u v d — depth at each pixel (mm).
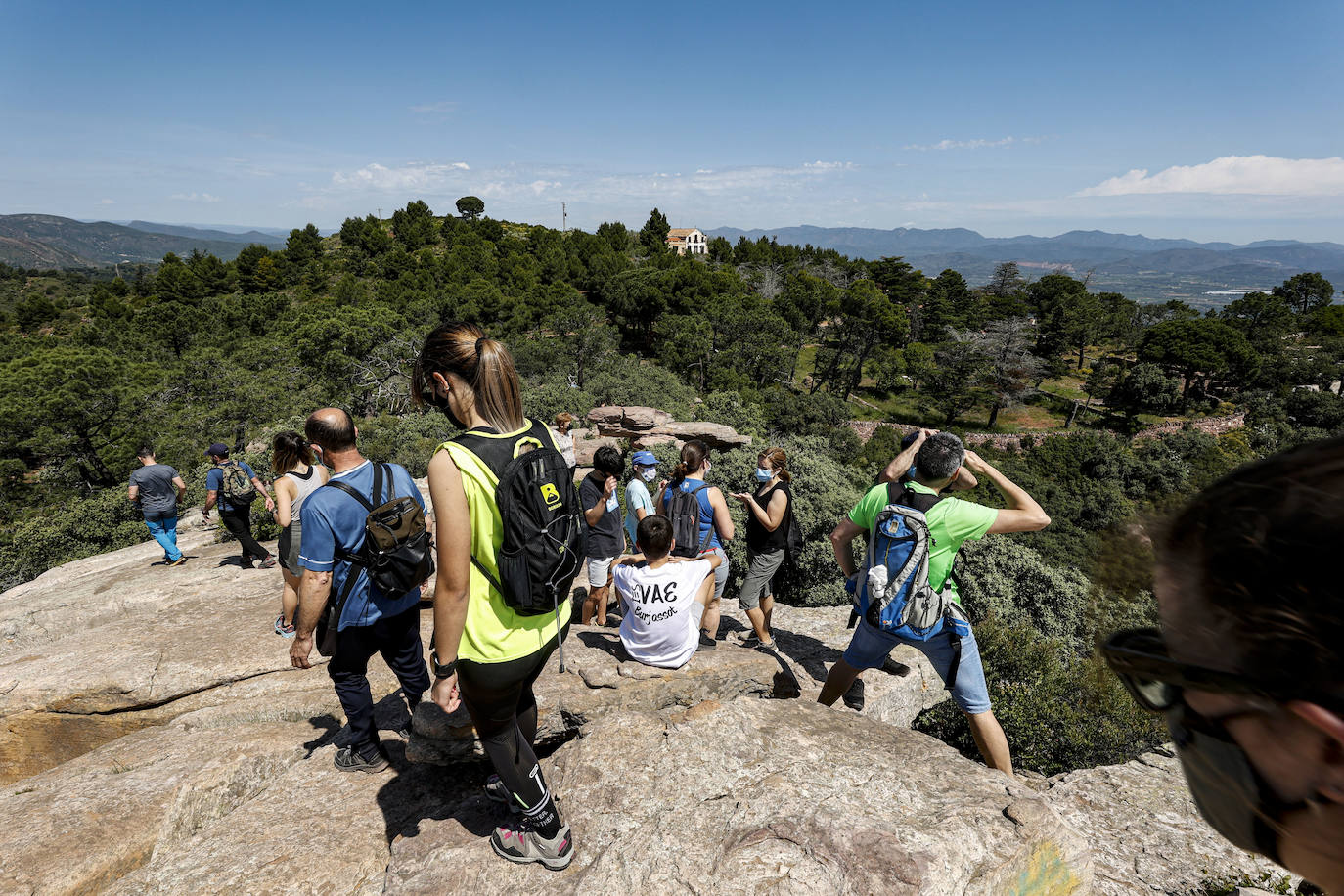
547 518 2092
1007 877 2336
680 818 2629
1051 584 9297
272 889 2812
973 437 70188
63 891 2828
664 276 93375
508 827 2590
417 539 3328
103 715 4984
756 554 4840
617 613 5934
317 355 51156
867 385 92000
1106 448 58812
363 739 3627
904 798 2674
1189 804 4238
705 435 24359
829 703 4098
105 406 42750
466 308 81938
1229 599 460
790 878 2242
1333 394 74438
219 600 7035
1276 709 443
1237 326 107812
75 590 8453
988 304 126250
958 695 3570
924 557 3422
